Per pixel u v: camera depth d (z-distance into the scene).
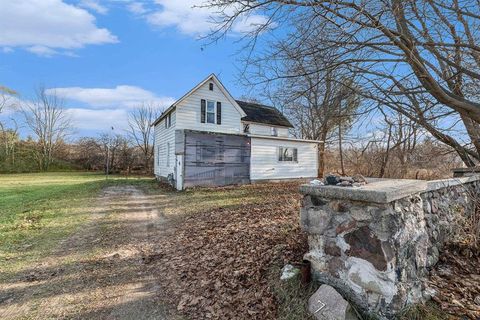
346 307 2.52
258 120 20.33
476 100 4.95
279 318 2.74
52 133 32.03
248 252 4.32
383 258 2.44
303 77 4.65
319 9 3.88
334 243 2.84
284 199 9.09
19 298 3.52
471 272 3.12
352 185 2.88
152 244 5.59
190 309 3.19
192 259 4.57
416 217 2.92
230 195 11.22
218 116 17.02
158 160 19.80
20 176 23.72
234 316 2.96
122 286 3.82
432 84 4.18
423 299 2.68
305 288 2.98
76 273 4.25
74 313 3.18
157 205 9.88
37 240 5.87
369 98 4.88
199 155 14.11
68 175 25.28
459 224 3.82
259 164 16.34
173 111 15.84
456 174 5.46
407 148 7.11
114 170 28.20
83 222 7.39
